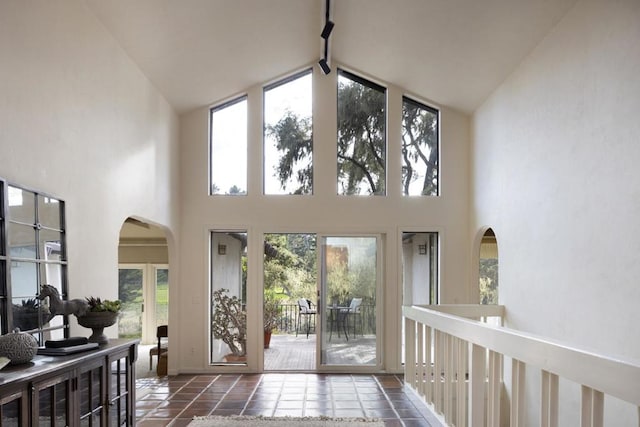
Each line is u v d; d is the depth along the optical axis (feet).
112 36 15.34
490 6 15.49
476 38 17.39
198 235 23.52
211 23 17.07
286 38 20.18
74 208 12.69
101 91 14.55
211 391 19.75
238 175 24.03
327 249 23.68
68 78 12.43
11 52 9.93
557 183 14.93
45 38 11.28
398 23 18.35
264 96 24.27
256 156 23.79
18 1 10.18
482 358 11.27
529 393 16.67
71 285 12.44
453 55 19.06
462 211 23.59
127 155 16.71
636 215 11.25
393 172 23.72
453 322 12.66
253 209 23.62
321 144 23.77
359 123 24.14
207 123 23.89
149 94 19.12
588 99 13.26
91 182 13.78
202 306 23.31
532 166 16.65
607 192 12.39
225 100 24.08
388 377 22.12
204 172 23.70
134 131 17.42
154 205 19.75
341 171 23.98
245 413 16.76
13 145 9.96
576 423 13.33
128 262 34.99
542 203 15.92
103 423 10.30
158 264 34.94
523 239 17.33
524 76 17.37
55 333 11.41
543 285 15.78
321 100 23.90
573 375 7.14
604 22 12.53
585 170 13.39
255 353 23.17
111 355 10.70
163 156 20.99
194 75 20.34
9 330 9.53
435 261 23.85
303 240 34.45
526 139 17.13
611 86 12.24
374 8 17.81
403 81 22.97
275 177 23.99
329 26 17.22
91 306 11.04
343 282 23.57
